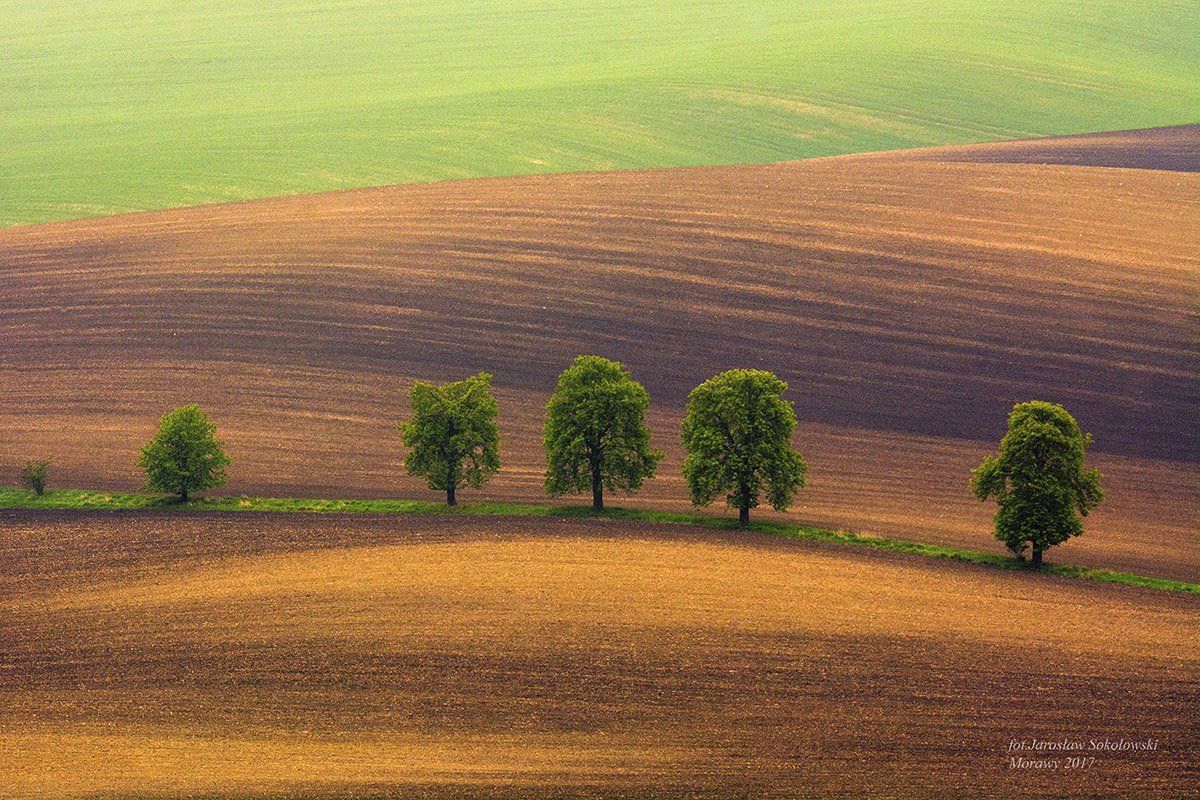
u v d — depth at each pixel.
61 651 151.75
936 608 158.25
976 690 138.88
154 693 141.88
